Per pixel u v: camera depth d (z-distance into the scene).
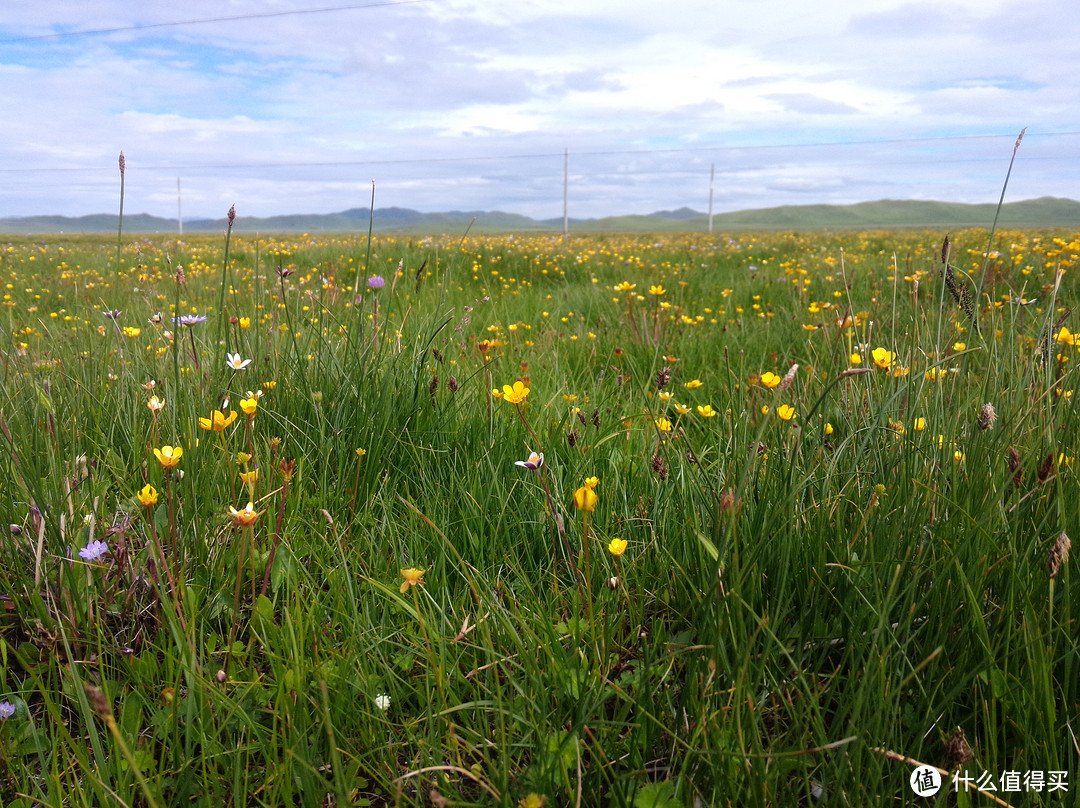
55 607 1.62
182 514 1.94
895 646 1.46
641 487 2.33
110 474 2.31
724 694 1.36
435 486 2.33
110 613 1.72
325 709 1.16
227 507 2.06
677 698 1.48
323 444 2.45
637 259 10.98
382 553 1.99
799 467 1.88
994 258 5.86
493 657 1.53
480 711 1.45
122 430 2.54
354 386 2.78
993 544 1.53
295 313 3.96
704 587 1.62
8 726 1.42
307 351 3.26
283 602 1.81
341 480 2.38
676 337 4.73
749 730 1.30
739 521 1.78
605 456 2.52
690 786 1.26
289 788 1.23
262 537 1.99
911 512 1.73
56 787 1.24
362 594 1.83
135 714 1.40
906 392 2.12
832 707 1.50
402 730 1.46
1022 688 1.33
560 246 16.50
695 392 3.61
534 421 2.84
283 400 2.74
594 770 1.33
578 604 1.70
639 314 5.45
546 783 1.22
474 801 1.28
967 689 1.40
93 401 2.69
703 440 2.83
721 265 11.16
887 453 2.02
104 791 1.23
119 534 1.70
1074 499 1.66
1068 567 1.42
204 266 10.21
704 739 1.27
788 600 1.58
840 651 1.59
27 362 3.06
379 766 1.39
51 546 1.79
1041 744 1.27
